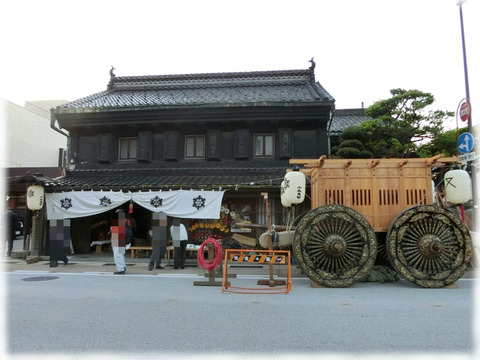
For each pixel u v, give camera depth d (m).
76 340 4.39
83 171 14.80
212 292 7.29
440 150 14.25
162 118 14.73
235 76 18.58
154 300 6.52
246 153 14.59
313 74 18.03
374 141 14.73
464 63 13.58
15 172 22.22
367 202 8.46
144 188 12.73
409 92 14.02
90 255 13.93
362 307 6.01
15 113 28.95
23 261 12.41
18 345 4.23
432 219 7.93
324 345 4.23
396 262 7.80
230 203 13.62
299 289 7.62
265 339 4.43
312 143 14.69
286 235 8.60
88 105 15.66
